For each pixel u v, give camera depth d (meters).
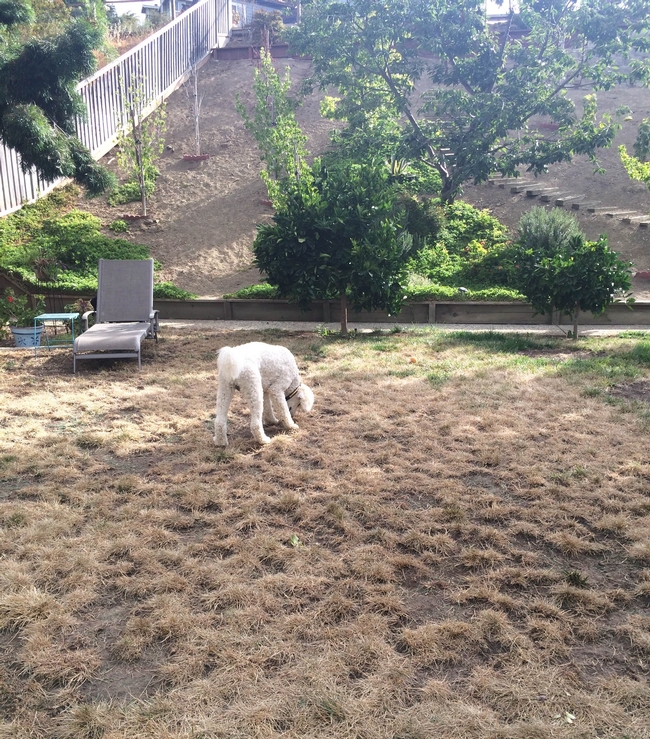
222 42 27.38
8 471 5.07
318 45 15.99
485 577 3.56
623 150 15.11
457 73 16.08
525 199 17.81
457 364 8.48
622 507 4.36
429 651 2.94
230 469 5.18
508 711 2.60
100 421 6.41
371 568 3.62
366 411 6.55
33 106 10.43
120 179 18.09
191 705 2.62
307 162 18.53
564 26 15.85
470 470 5.03
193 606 3.32
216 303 12.88
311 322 12.66
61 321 11.74
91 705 2.63
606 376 7.69
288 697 2.66
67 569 3.64
